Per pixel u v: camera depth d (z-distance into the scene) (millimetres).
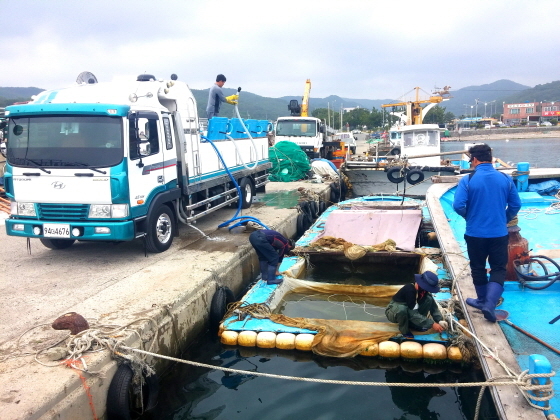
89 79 8914
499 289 4836
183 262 7480
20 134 7109
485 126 120500
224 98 11766
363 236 9797
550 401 3771
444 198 11586
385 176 16016
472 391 4922
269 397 4957
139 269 7137
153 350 5191
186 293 6070
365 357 5473
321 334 5668
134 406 4543
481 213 4828
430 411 4633
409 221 9859
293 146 18453
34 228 7094
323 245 9211
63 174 6926
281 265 8391
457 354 5184
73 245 8797
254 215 11484
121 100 7609
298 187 16547
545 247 7816
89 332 4656
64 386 3830
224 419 4625
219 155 10141
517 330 4914
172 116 8523
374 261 9008
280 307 6953
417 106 28078
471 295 5516
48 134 7023
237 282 8008
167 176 8234
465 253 7898
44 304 5734
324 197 15609
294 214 11938
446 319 5535
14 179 7113
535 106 149000
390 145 31234
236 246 8508
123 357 4434
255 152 12594
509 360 4188
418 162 20250
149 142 7641
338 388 5051
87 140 6938
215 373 5457
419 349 5289
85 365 4129
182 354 5902
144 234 7512
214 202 10547
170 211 8406
